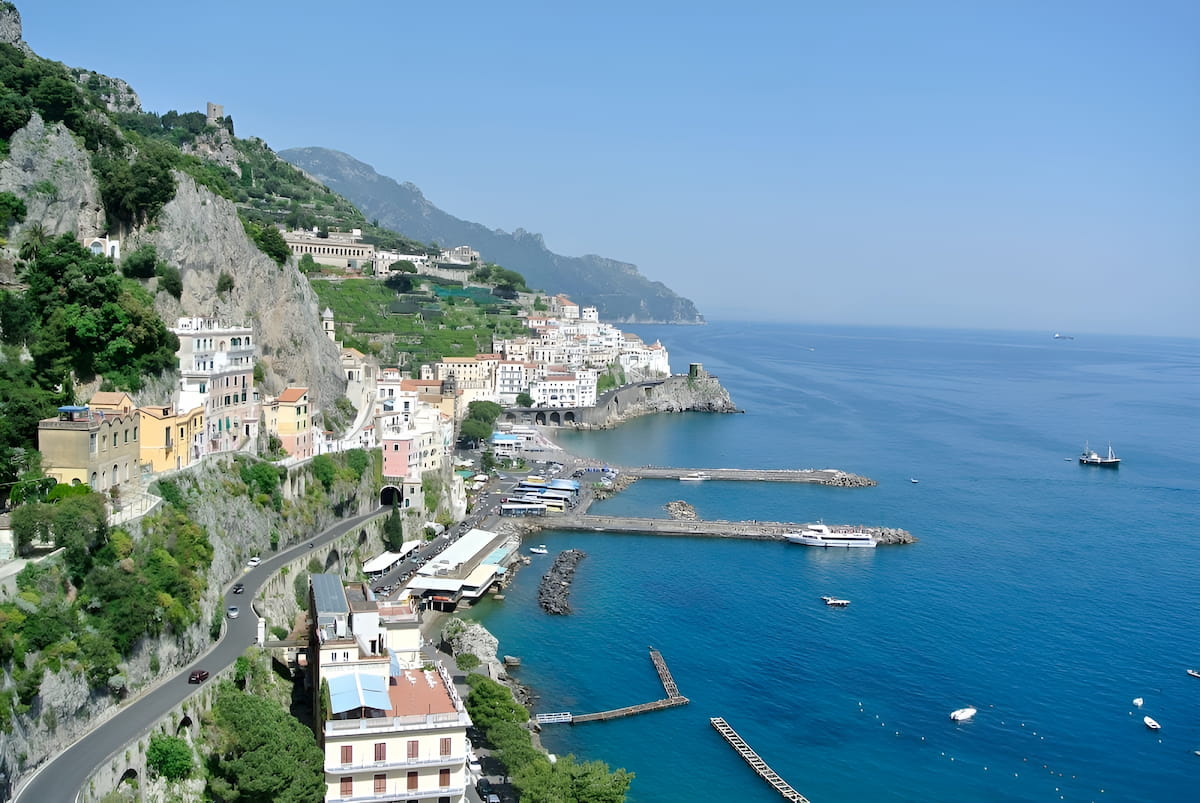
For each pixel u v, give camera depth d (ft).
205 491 529.04
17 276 543.80
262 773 353.51
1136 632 647.15
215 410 611.06
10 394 471.21
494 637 578.25
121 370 548.72
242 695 399.24
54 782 314.96
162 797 352.28
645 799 428.97
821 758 472.44
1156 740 498.69
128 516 433.07
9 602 342.03
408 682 398.62
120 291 565.94
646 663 579.48
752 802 430.61
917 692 547.90
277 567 556.92
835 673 570.87
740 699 533.96
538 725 481.87
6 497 411.95
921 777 458.50
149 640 399.44
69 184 604.08
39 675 332.39
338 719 355.77
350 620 416.87
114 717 365.81
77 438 431.43
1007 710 528.22
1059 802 441.27
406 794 359.25
